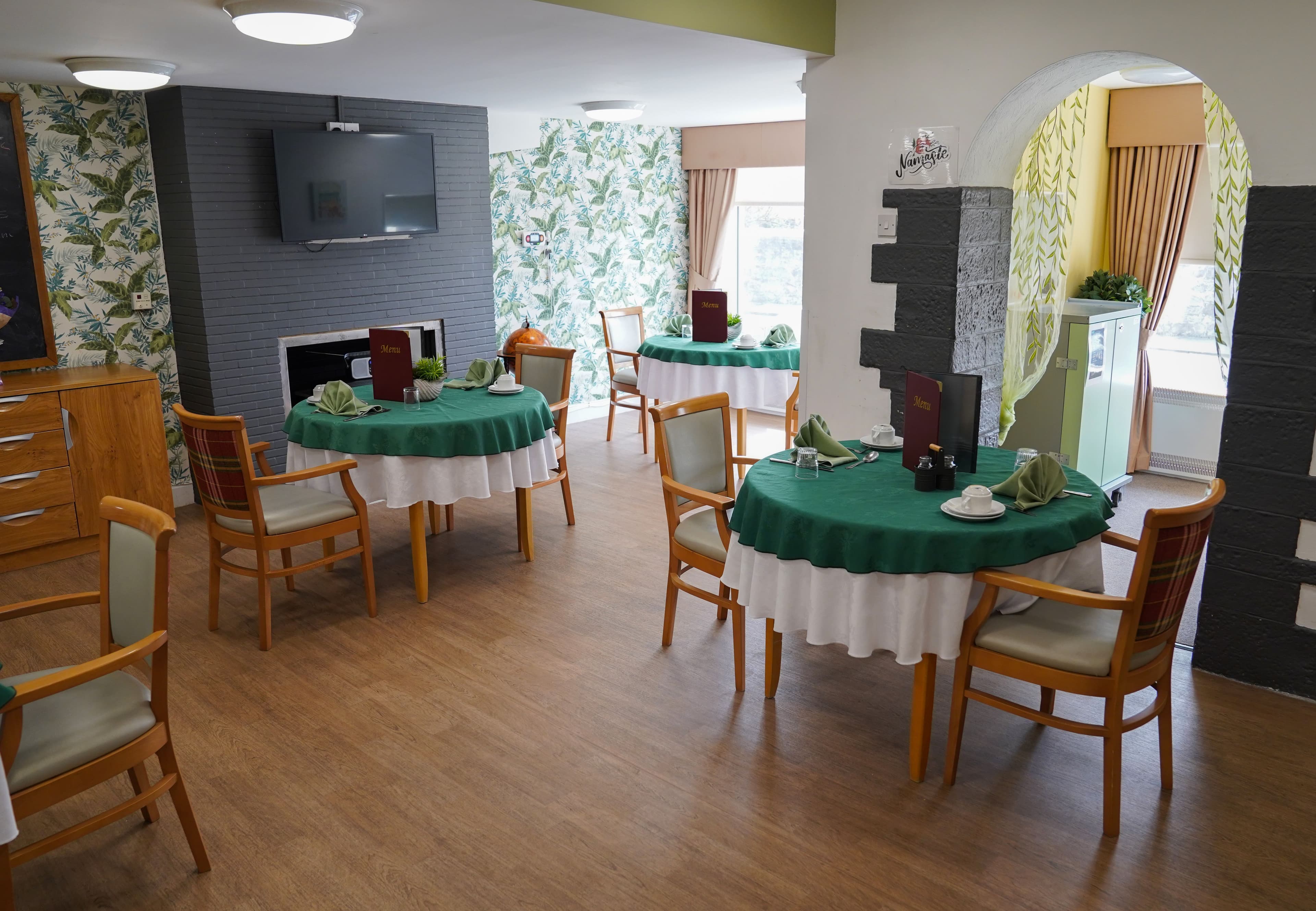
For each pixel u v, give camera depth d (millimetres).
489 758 2986
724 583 3232
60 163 5004
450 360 6559
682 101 6082
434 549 4867
